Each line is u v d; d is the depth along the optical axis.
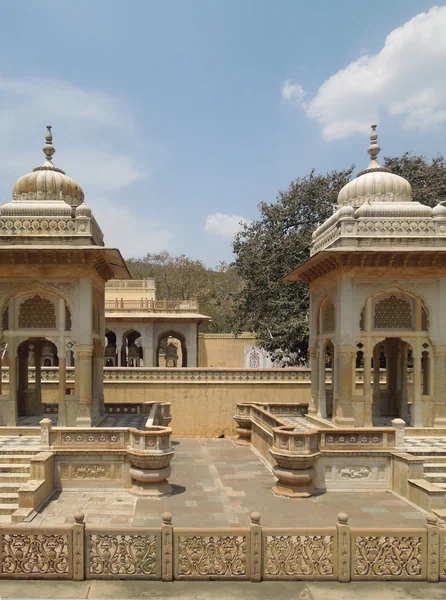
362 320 12.55
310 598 5.94
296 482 9.99
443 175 22.59
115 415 15.51
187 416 17.91
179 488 10.75
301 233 23.00
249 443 16.17
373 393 15.37
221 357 35.88
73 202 13.61
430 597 5.99
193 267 45.38
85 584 6.20
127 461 10.36
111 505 9.38
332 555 6.37
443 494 8.92
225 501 9.77
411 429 12.25
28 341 15.05
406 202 13.09
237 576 6.32
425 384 13.49
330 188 23.48
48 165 13.77
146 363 26.94
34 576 6.29
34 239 11.98
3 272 12.18
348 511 9.15
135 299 31.48
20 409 14.75
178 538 6.33
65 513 8.88
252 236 24.16
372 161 14.22
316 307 14.68
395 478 10.35
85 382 12.12
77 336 12.16
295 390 18.12
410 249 11.82
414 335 12.52
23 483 9.50
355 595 6.01
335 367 12.68
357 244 12.13
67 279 12.26
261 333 23.77
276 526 8.33
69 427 11.37
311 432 10.19
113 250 11.95
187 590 6.09
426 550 6.39
